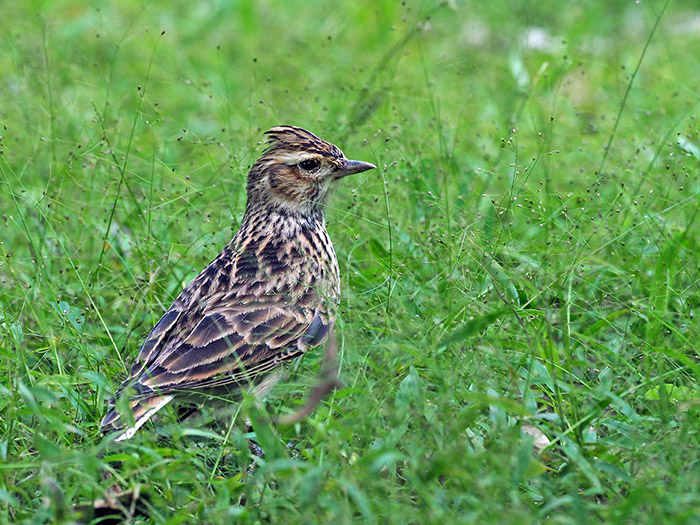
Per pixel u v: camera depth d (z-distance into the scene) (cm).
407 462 961
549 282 1210
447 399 970
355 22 2267
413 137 1631
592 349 1175
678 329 1215
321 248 1224
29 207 1420
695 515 853
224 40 2203
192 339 1080
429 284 1256
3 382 1120
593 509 905
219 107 1786
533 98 1811
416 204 1437
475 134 1706
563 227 1292
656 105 1811
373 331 1191
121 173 1403
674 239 1352
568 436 1015
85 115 1730
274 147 1223
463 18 2253
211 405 1105
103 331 1259
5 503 932
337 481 883
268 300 1142
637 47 2177
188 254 1376
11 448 1007
